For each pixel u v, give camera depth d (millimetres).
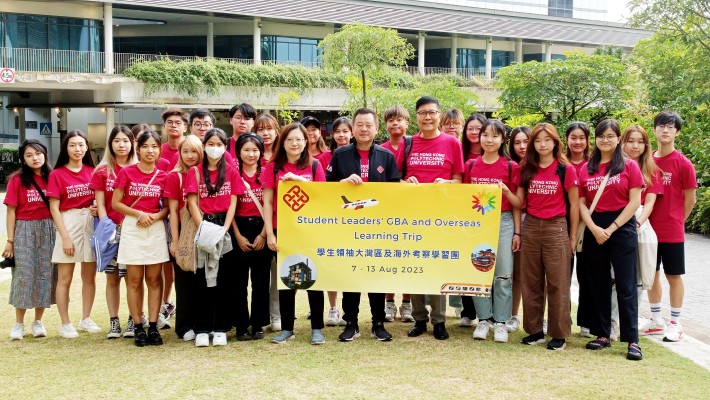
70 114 30125
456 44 36094
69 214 5578
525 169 5234
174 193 5305
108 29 25828
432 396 4094
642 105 16031
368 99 20750
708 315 6570
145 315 6262
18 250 5477
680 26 15508
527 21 37438
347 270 5312
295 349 5141
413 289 5293
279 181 5285
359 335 5555
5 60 24141
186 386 4270
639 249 5297
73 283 8031
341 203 5285
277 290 5824
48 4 25031
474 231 5238
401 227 5273
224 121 28359
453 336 5566
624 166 5059
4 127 34188
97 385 4297
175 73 24375
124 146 5504
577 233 5250
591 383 4344
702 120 13766
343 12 31984
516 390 4203
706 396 4121
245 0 29531
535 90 16656
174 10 27547
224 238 5105
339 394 4125
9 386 4293
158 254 5285
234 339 5480
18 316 5535
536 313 5281
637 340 4984
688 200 5621
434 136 5531
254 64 27281
